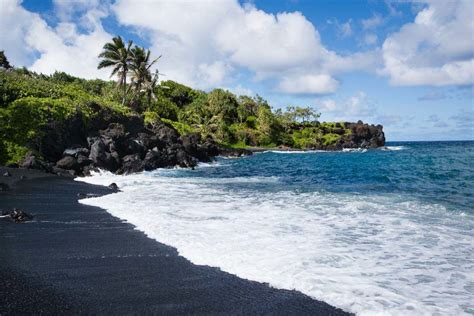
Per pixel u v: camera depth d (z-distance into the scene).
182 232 11.59
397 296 7.06
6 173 24.06
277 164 50.62
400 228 12.38
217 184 26.59
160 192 21.30
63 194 19.20
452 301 6.88
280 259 9.10
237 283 7.71
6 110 31.61
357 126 132.25
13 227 12.10
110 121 40.97
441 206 16.59
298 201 18.14
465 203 17.47
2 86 35.28
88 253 9.59
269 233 11.55
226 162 55.62
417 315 6.32
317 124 138.00
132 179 29.14
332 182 27.81
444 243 10.61
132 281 7.80
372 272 8.30
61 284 7.56
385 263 8.90
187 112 91.69
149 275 8.14
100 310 6.46
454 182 26.17
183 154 45.28
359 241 10.74
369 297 7.02
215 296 7.11
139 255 9.46
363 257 9.31
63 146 33.44
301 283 7.66
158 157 40.94
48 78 62.09
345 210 15.58
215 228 12.15
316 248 10.02
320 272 8.27
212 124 93.25
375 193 21.28
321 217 14.10
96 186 23.17
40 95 37.94
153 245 10.30
